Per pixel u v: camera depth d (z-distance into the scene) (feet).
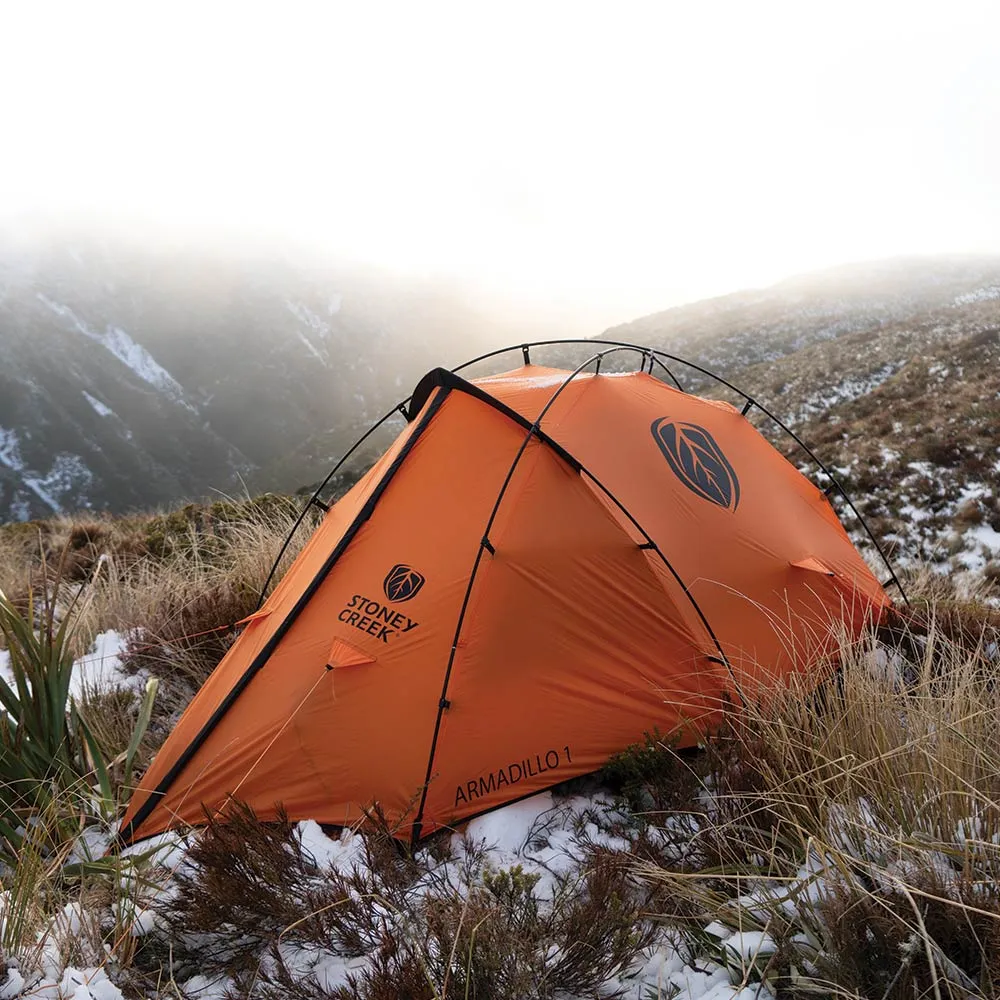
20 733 10.25
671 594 11.25
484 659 10.46
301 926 7.39
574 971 6.54
